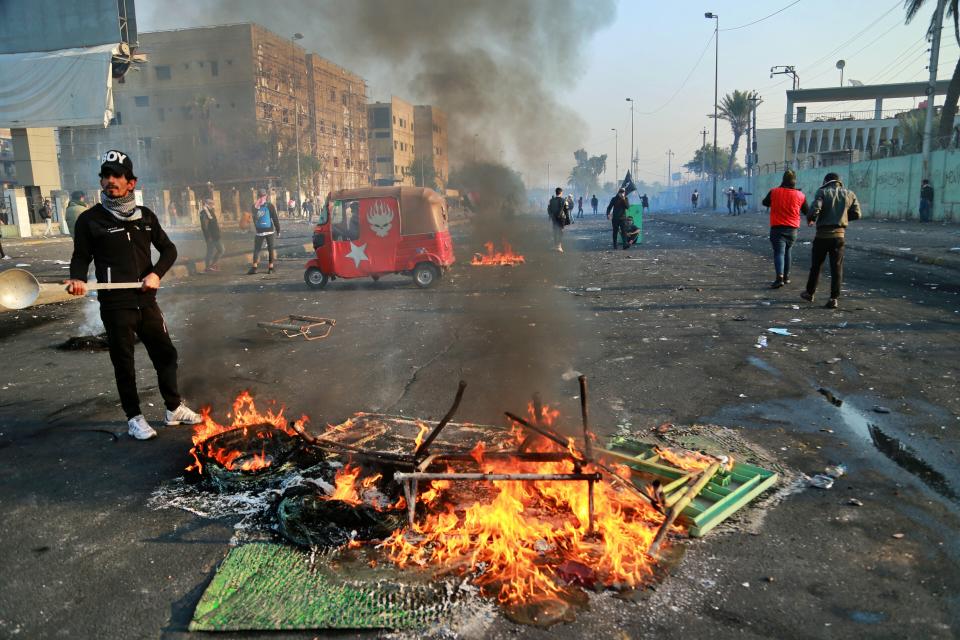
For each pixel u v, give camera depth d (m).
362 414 4.38
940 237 17.61
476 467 3.19
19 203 27.78
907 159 27.92
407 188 11.42
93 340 7.16
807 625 2.19
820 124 55.00
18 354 6.85
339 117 47.66
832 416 4.24
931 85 25.38
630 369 5.54
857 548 2.66
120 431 4.34
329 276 11.59
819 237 8.14
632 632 2.17
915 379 5.00
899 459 3.54
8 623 2.32
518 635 2.16
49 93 24.00
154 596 2.46
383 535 2.78
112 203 4.04
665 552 2.65
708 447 3.72
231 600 2.39
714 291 9.97
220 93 43.41
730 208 43.62
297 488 3.04
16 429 4.43
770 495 3.13
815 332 6.78
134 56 25.61
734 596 2.36
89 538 2.91
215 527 2.97
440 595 2.38
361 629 2.22
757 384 5.02
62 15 23.97
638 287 10.77
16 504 3.28
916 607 2.27
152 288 4.12
